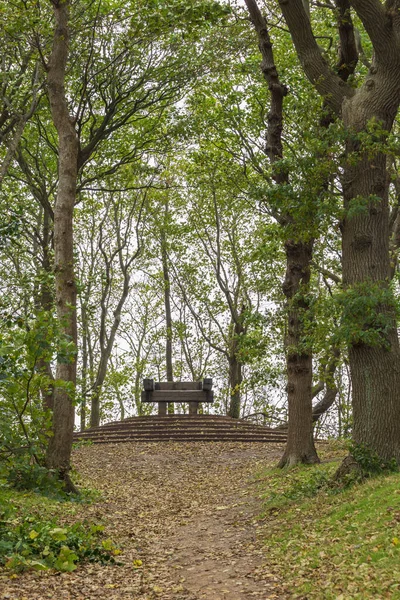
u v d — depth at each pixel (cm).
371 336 1105
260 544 939
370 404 1145
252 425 2528
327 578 694
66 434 1343
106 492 1509
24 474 1237
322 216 1165
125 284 3388
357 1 1178
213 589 743
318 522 949
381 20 1182
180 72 2136
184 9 1458
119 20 1675
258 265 2936
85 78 1833
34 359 1148
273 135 1608
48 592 694
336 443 2092
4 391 1162
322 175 1173
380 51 1202
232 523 1130
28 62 1942
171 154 2811
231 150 2423
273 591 709
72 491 1334
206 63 2042
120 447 2228
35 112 2131
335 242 2073
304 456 1602
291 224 1234
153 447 2217
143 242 3606
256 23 1591
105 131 2122
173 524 1190
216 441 2323
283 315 1647
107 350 3272
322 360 1305
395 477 1037
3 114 1811
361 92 1231
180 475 1827
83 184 2272
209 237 3566
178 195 3456
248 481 1582
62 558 796
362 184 1202
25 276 1426
